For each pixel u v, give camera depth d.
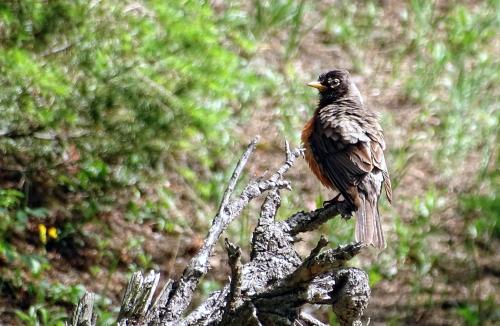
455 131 16.92
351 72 17.88
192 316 6.20
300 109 16.45
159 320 6.16
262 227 6.57
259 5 17.95
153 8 11.92
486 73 18.39
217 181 14.55
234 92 14.71
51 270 12.60
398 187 15.67
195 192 14.36
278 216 14.09
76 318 6.35
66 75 12.13
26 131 12.60
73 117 12.16
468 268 14.43
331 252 5.62
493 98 17.84
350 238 13.91
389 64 18.36
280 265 6.41
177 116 12.79
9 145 12.86
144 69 12.23
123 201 13.83
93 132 12.91
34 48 11.96
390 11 19.69
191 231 13.85
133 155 13.71
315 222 6.70
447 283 14.09
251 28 17.73
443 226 15.11
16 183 13.22
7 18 11.20
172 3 12.04
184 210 14.10
